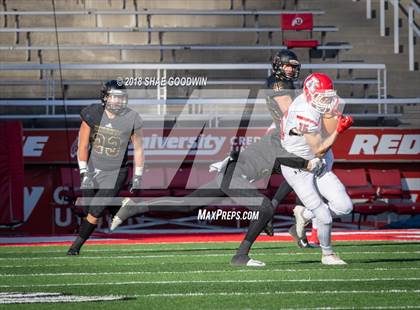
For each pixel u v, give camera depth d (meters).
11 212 40.75
